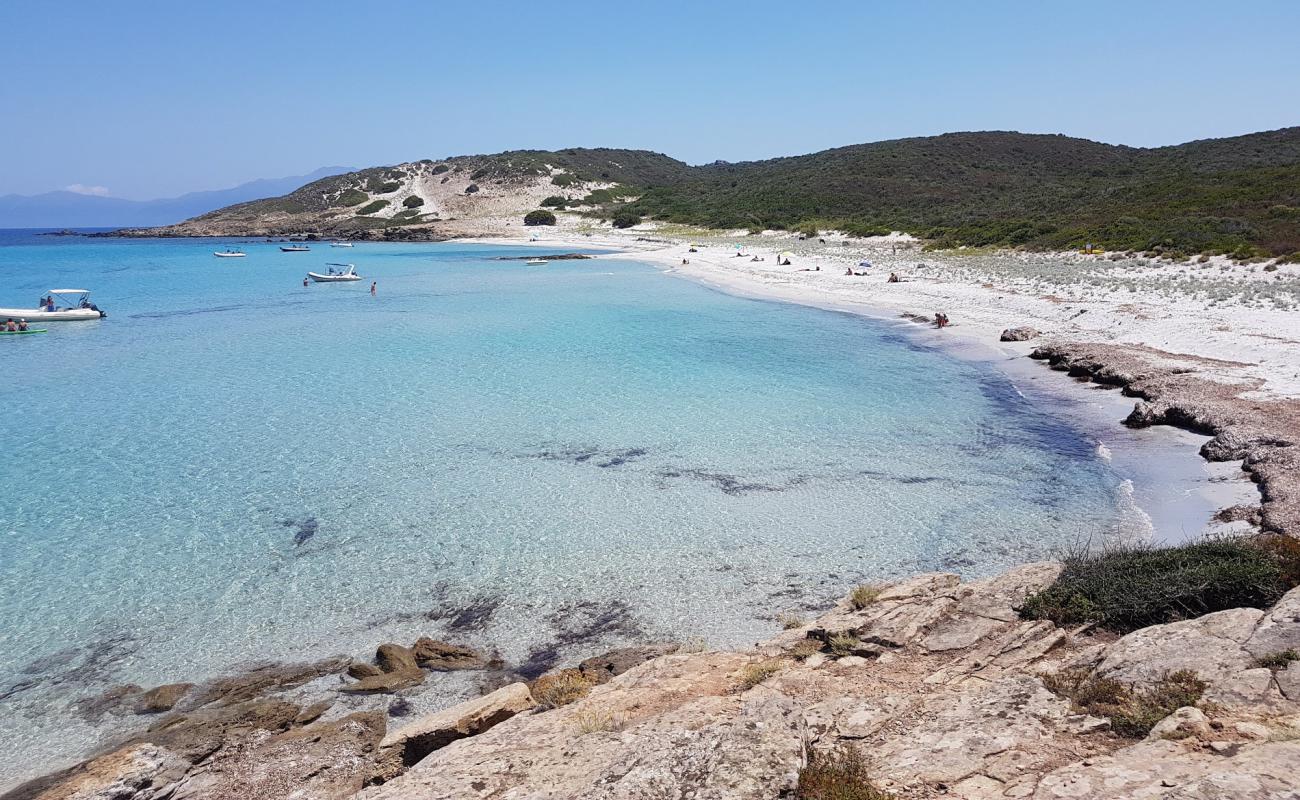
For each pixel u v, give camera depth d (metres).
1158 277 43.97
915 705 7.85
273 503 18.05
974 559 14.73
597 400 26.56
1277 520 14.16
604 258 90.50
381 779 8.98
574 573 14.65
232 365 32.88
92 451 21.73
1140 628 9.24
